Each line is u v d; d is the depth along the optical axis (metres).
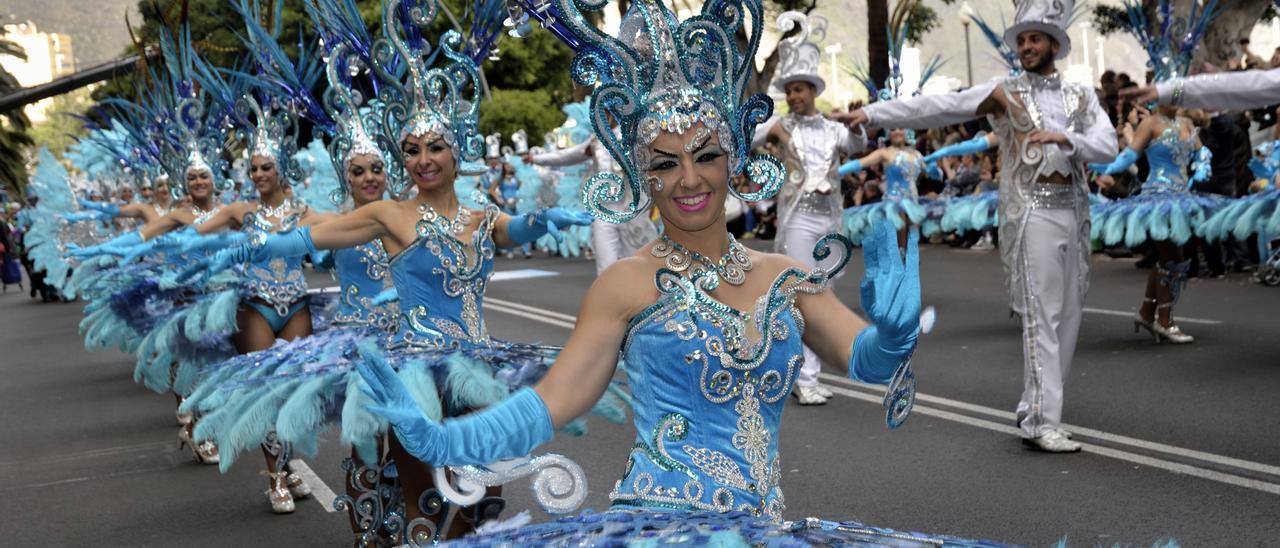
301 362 4.58
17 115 58.06
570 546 2.13
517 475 2.65
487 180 21.69
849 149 8.48
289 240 4.39
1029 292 6.32
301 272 6.55
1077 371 8.45
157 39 9.16
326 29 5.25
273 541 5.68
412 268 4.42
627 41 2.61
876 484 5.84
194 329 6.36
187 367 6.93
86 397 10.67
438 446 2.17
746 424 2.50
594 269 20.31
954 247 18.98
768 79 26.23
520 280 18.80
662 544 2.09
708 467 2.45
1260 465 5.72
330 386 4.38
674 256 2.56
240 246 4.41
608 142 2.66
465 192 8.94
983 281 14.19
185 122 8.34
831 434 7.03
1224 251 13.59
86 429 9.03
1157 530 4.87
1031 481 5.73
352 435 4.02
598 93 2.61
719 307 2.50
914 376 2.49
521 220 4.52
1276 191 9.01
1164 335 9.36
